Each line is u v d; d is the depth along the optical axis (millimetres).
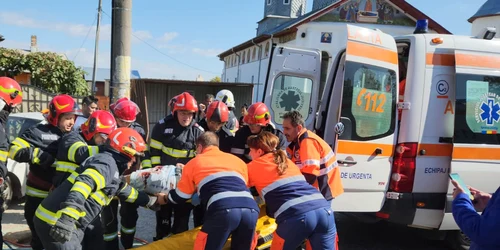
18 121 6102
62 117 3629
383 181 4391
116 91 6055
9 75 15727
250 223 3041
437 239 5086
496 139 4613
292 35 21297
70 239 2777
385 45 4398
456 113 4453
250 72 27984
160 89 12281
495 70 4629
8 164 5426
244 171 3266
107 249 3719
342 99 4137
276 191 3160
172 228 4266
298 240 3088
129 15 5996
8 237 4543
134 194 3203
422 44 4469
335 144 4105
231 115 5914
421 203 4414
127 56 6055
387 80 4387
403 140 4395
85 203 2783
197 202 3605
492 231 2139
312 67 5320
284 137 4238
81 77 16516
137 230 5188
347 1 20375
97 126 3221
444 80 4469
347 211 4289
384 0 20797
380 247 5027
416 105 4383
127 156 2957
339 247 4961
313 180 3572
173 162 4082
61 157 3295
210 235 2963
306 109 5355
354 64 4168
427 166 4410
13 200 6004
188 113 4012
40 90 10383
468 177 4496
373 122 4316
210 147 3283
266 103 5230
